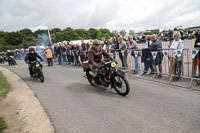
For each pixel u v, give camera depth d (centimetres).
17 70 1113
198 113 340
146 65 690
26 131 301
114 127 301
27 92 545
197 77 525
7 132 301
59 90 555
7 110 402
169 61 590
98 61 529
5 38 8450
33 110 393
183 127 291
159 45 630
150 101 415
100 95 483
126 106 393
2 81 736
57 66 1235
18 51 2720
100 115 352
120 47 825
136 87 539
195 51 499
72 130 298
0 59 2006
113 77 481
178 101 405
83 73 840
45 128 309
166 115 338
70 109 391
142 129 291
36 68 703
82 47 1120
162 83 565
